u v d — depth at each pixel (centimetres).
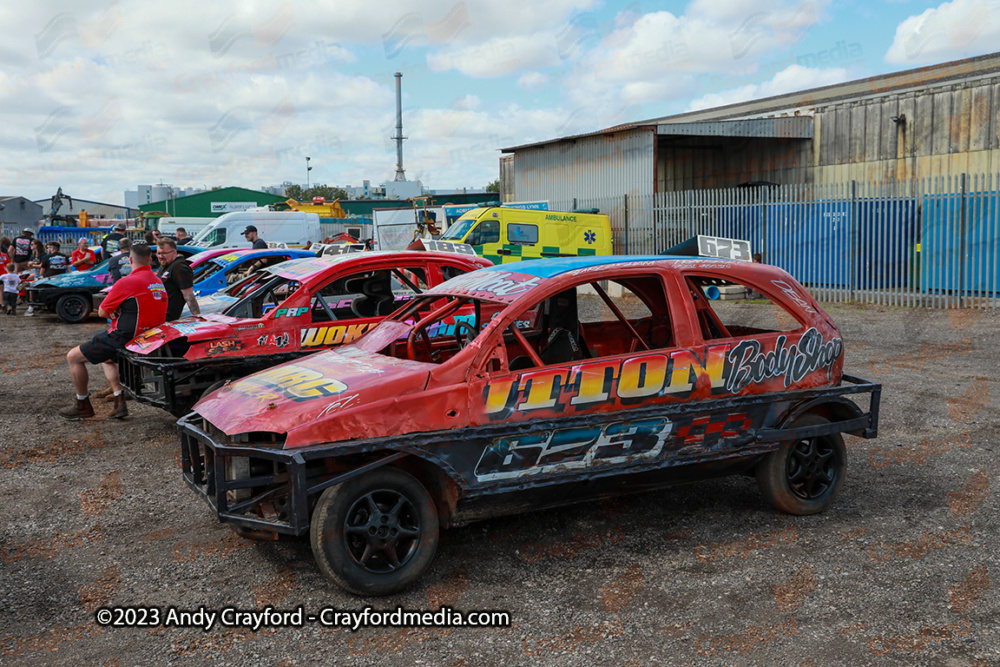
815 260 1775
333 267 735
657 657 317
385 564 384
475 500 396
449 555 423
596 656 319
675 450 430
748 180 2505
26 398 877
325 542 362
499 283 451
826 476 480
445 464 379
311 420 364
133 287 717
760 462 469
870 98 2128
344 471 389
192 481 421
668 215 2094
